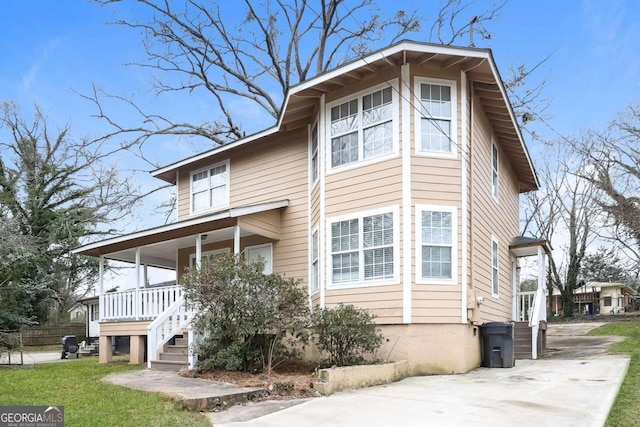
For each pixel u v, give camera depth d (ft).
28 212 100.01
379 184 37.42
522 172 60.70
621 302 129.49
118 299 47.85
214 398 23.53
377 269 36.73
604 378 29.99
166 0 77.30
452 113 37.65
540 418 20.58
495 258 46.52
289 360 36.60
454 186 37.04
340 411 22.57
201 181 55.93
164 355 38.17
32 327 93.50
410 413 21.98
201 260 40.75
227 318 31.83
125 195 101.50
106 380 30.42
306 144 46.73
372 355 35.70
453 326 35.60
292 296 32.12
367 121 38.73
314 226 42.93
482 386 28.86
